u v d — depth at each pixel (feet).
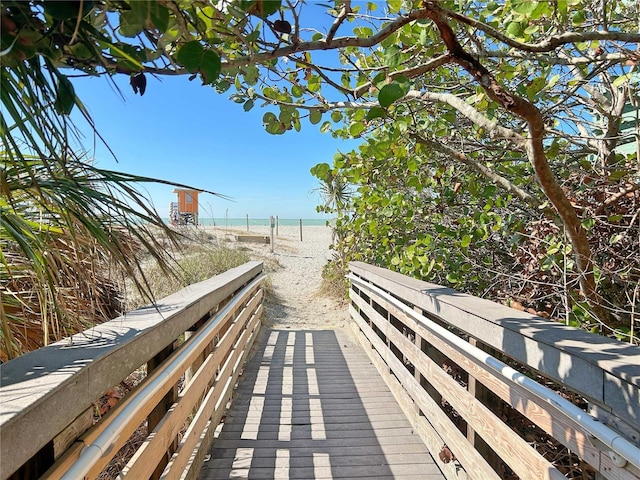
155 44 2.74
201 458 6.78
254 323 14.78
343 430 8.18
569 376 3.50
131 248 4.29
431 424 7.28
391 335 10.11
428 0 3.68
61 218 4.08
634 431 2.82
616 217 6.69
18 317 4.64
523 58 6.05
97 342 3.77
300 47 3.61
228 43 3.94
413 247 10.35
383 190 11.43
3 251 4.38
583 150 8.20
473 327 5.39
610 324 6.72
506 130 5.28
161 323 4.79
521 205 9.41
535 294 8.30
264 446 7.52
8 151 2.82
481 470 5.13
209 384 7.57
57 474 2.67
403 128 6.20
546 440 6.98
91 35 2.26
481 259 10.14
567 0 4.59
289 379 11.15
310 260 40.57
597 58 5.84
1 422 2.15
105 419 3.47
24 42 2.04
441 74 8.39
